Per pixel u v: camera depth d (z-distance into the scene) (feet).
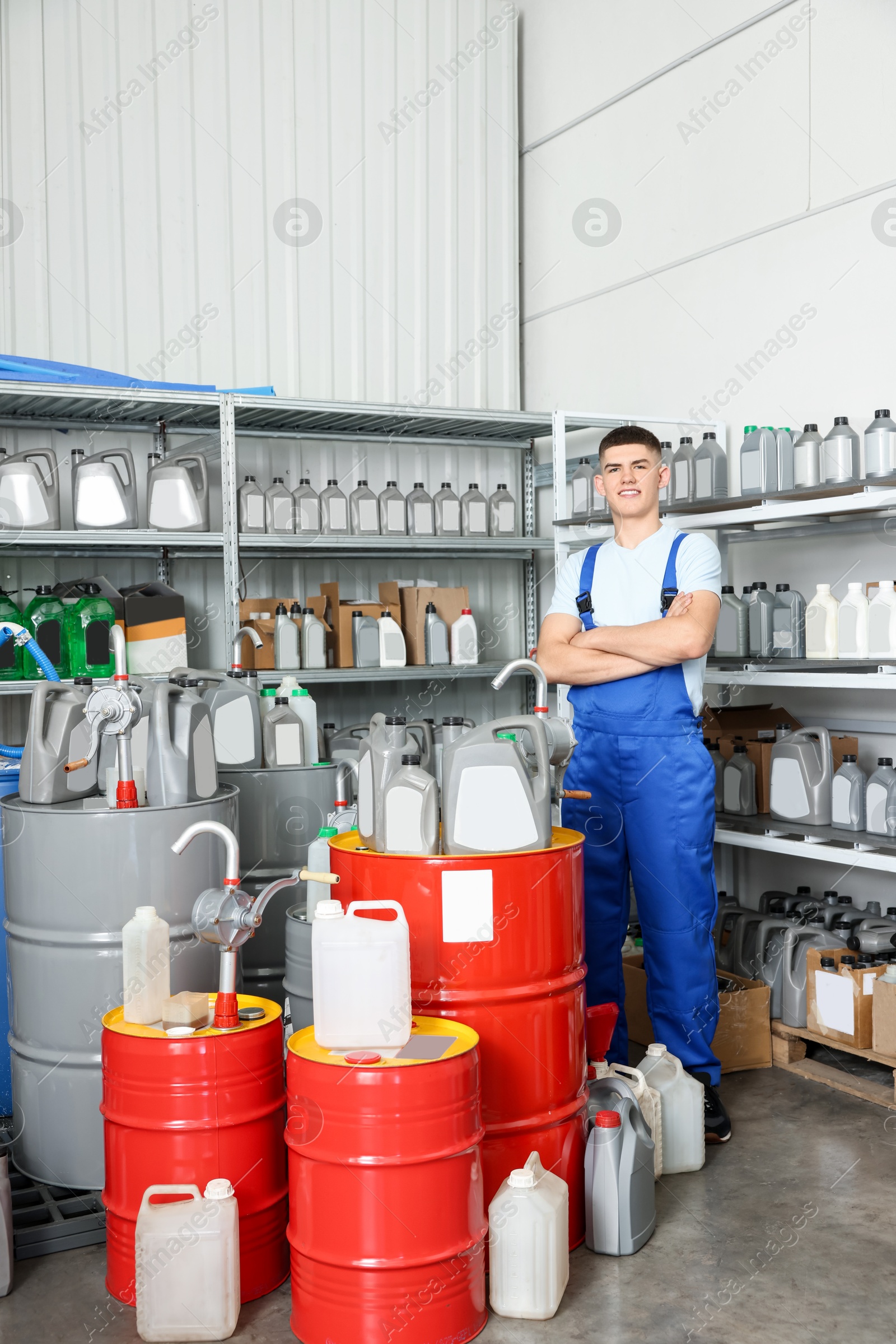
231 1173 5.89
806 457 9.84
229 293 13.32
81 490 11.01
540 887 6.15
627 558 8.20
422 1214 5.32
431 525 13.26
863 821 9.32
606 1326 5.64
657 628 7.57
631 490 8.07
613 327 13.78
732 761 10.39
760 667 10.05
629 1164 6.34
